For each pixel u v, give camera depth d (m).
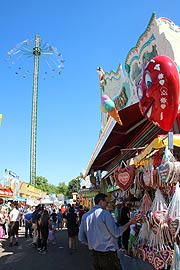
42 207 15.19
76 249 13.90
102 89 13.12
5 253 13.07
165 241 4.80
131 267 6.34
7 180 32.38
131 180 6.48
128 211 8.63
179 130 6.22
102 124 16.59
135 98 8.93
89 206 23.23
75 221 13.38
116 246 4.84
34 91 51.12
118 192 11.98
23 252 13.27
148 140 8.27
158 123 5.04
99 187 18.22
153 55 7.74
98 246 4.73
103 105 6.44
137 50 8.63
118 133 9.04
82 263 10.44
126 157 10.58
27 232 19.92
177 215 4.41
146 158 5.75
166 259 4.81
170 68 4.73
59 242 16.92
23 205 36.69
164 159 4.64
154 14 7.53
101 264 4.70
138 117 7.84
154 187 5.35
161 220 4.69
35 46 48.38
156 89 4.87
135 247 5.89
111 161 13.45
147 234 5.47
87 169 13.51
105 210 4.89
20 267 10.05
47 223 13.27
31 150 53.16
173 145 4.67
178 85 4.73
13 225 15.48
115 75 11.10
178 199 4.46
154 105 5.04
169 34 7.34
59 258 11.64
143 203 5.77
